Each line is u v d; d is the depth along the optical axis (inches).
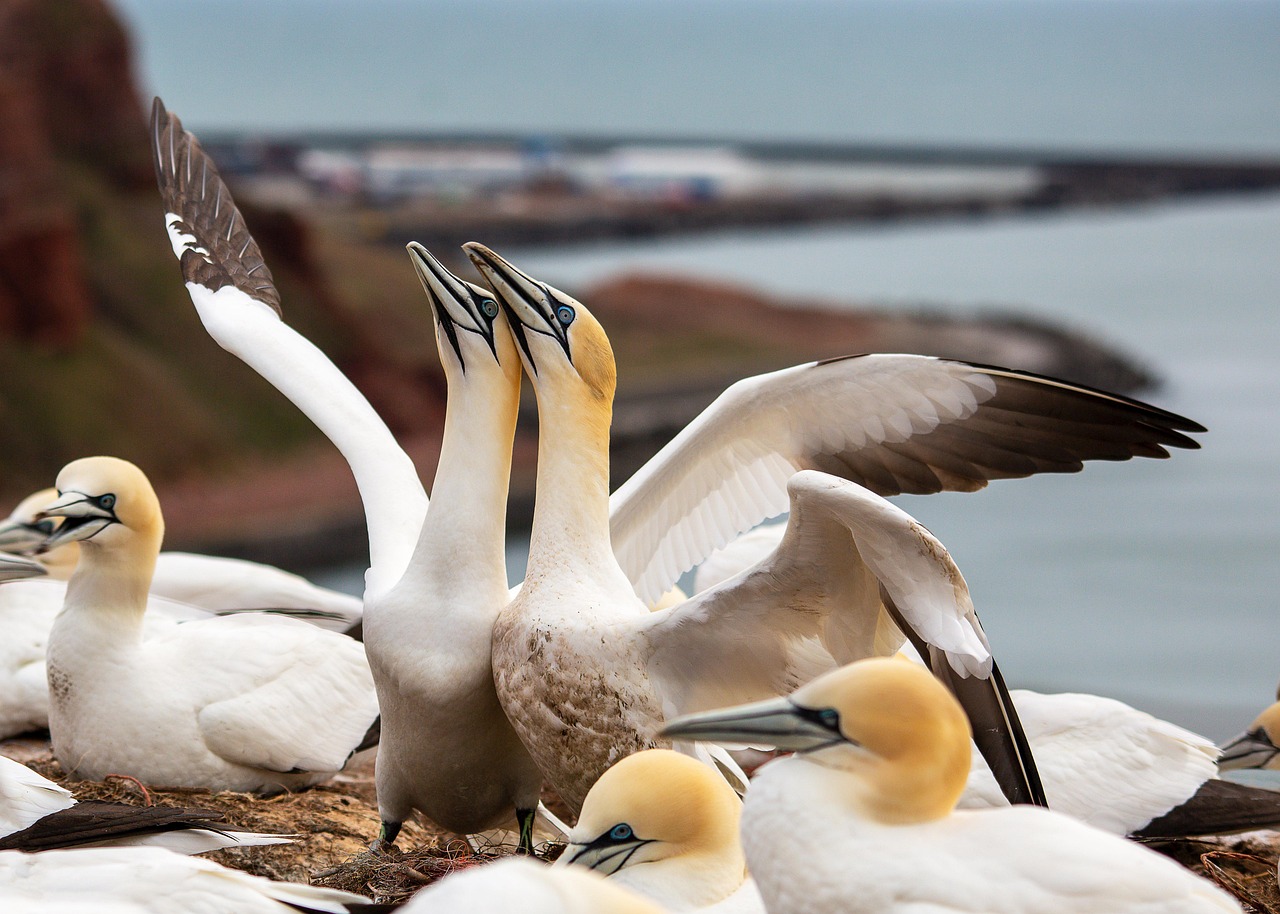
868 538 264.8
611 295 4308.6
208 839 290.2
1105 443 322.3
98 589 383.2
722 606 289.6
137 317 2337.6
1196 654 1460.4
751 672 300.8
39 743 441.1
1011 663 1437.0
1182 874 218.8
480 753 320.8
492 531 319.9
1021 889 214.2
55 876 250.8
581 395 318.7
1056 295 5073.8
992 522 2085.4
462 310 322.7
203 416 2249.0
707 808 256.1
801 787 227.0
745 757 463.8
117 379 2203.5
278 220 2503.7
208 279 411.8
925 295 5108.3
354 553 2132.1
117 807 291.0
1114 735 381.1
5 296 2143.2
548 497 317.4
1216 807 372.2
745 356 3794.3
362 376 2524.6
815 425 341.7
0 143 2204.7
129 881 247.8
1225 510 2139.5
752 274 5748.0
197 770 381.4
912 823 227.9
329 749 391.9
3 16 2445.9
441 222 6338.6
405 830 372.5
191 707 381.7
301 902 250.7
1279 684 426.6
